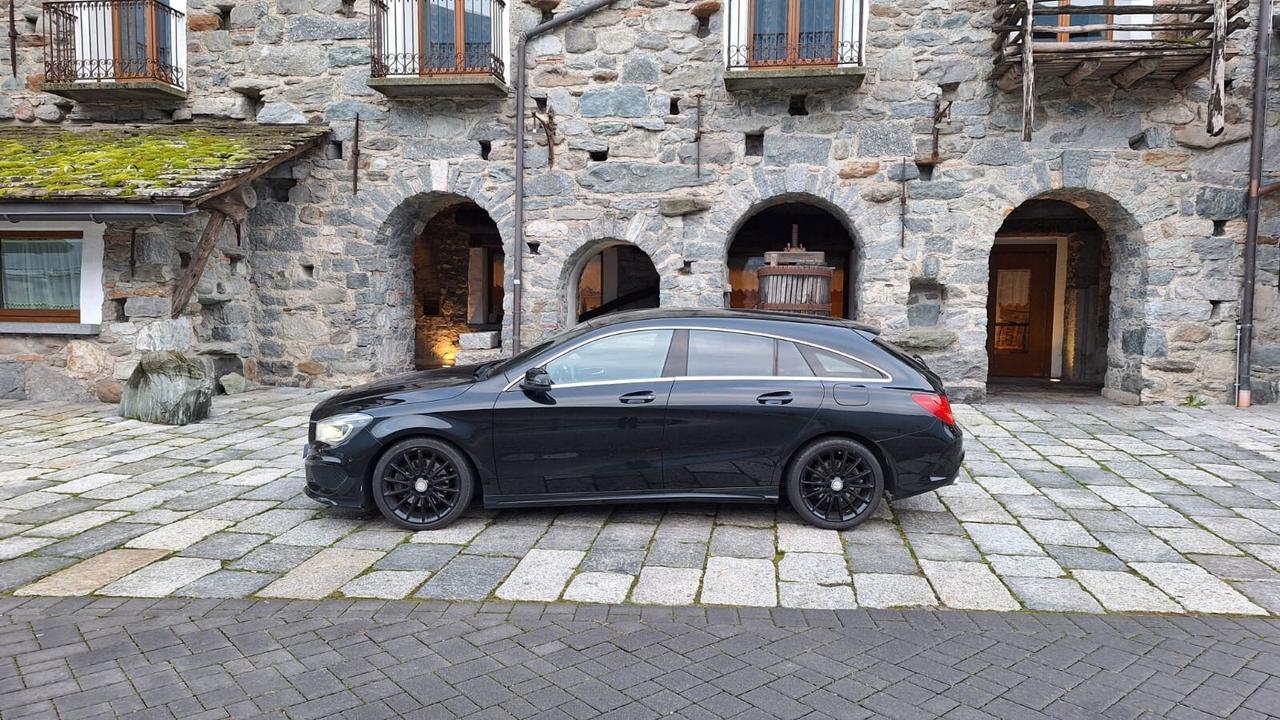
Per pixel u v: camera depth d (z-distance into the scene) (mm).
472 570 4449
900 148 9758
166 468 6680
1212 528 5184
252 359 11188
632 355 5121
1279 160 9352
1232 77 9227
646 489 5066
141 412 8594
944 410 5059
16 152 9914
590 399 4973
